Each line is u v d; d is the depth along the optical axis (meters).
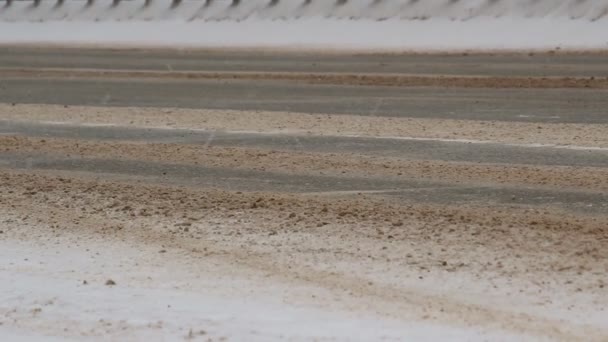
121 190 47.84
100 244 38.00
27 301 31.14
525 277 31.89
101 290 31.94
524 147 55.94
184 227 40.12
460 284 31.41
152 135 64.75
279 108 75.75
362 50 130.38
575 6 135.62
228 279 32.72
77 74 107.75
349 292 30.89
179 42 152.50
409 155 54.62
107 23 171.88
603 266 32.78
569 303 29.27
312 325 27.81
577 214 40.34
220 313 29.20
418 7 147.75
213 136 63.34
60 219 42.50
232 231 39.16
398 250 35.56
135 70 110.50
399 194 44.97
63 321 29.12
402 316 28.42
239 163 53.91
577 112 69.00
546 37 129.25
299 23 152.75
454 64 107.12
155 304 30.31
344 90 86.19
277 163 53.53
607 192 44.25
